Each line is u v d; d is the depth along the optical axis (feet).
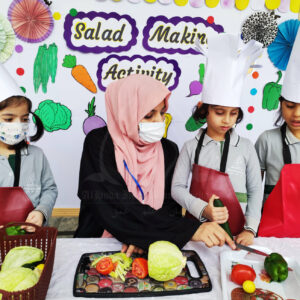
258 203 3.42
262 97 6.67
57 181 6.82
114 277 2.25
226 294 2.08
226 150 3.53
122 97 3.20
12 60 6.00
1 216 3.09
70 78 6.26
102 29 6.06
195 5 6.07
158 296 2.08
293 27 6.22
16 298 1.66
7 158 3.31
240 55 3.01
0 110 2.90
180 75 6.45
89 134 3.62
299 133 3.65
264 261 2.43
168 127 6.74
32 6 5.75
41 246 2.44
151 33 6.16
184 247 2.80
